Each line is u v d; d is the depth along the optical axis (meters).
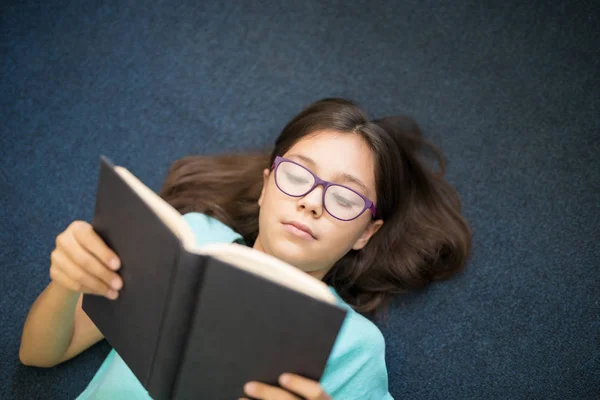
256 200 1.38
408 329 1.36
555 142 1.52
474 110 1.55
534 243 1.43
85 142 1.47
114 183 0.81
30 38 1.57
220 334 0.80
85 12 1.61
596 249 1.42
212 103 1.54
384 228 1.35
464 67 1.60
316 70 1.59
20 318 1.30
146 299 0.84
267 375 0.81
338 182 1.12
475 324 1.37
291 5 1.65
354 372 1.15
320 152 1.14
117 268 0.86
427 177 1.40
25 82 1.52
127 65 1.56
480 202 1.47
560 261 1.42
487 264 1.42
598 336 1.35
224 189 1.39
